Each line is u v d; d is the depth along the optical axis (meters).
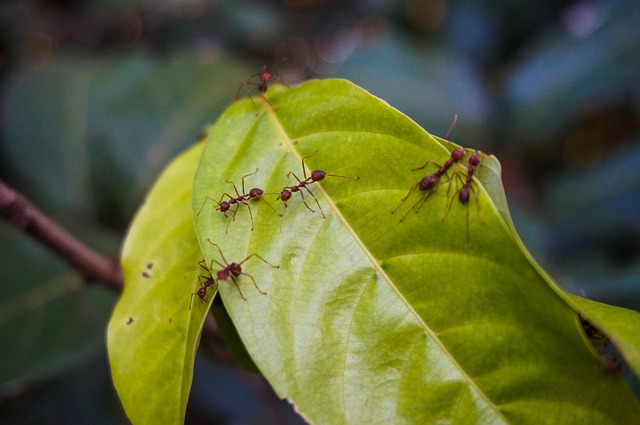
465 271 0.16
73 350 0.23
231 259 0.16
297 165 0.17
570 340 0.16
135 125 0.29
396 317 0.16
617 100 0.36
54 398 0.28
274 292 0.16
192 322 0.17
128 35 0.43
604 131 0.39
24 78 0.30
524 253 0.16
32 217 0.21
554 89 0.32
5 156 0.29
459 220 0.16
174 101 0.29
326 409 0.16
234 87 0.30
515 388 0.16
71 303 0.24
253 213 0.17
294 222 0.17
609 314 0.15
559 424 0.16
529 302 0.16
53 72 0.30
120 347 0.17
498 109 0.32
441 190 0.16
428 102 0.31
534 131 0.32
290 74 0.45
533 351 0.16
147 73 0.30
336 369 0.16
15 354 0.23
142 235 0.19
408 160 0.17
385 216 0.17
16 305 0.24
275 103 0.18
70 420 0.28
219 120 0.18
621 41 0.31
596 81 0.31
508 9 0.36
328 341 0.16
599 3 0.32
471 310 0.16
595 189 0.29
